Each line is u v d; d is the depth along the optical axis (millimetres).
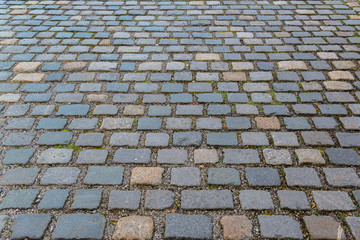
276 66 3977
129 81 3701
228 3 5930
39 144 2840
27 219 2213
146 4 5891
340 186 2463
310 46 4434
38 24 5039
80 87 3600
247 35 4734
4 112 3211
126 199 2357
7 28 4883
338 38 4645
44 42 4512
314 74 3820
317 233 2129
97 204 2320
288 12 5535
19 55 4184
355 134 2955
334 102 3371
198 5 5836
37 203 2324
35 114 3191
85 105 3324
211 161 2682
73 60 4098
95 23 5105
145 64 4020
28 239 2096
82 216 2236
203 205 2316
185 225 2180
